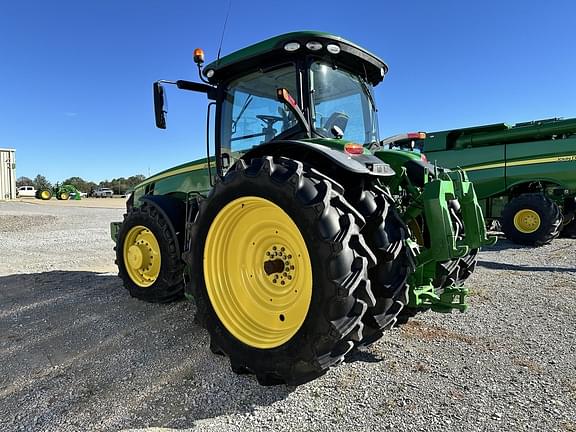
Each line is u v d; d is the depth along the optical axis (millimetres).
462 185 3121
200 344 3297
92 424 2256
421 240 3232
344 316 2352
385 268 2650
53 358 3088
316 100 3338
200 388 2613
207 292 2900
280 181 2541
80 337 3486
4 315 4105
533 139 9016
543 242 8250
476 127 9414
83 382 2715
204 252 2922
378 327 2623
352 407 2359
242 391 2570
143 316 4000
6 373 2861
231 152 3793
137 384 2680
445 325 3600
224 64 3576
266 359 2568
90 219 15758
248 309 2871
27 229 12281
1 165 34094
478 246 3148
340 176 2818
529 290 4730
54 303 4473
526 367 2799
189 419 2287
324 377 2709
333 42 3223
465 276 3834
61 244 9148
